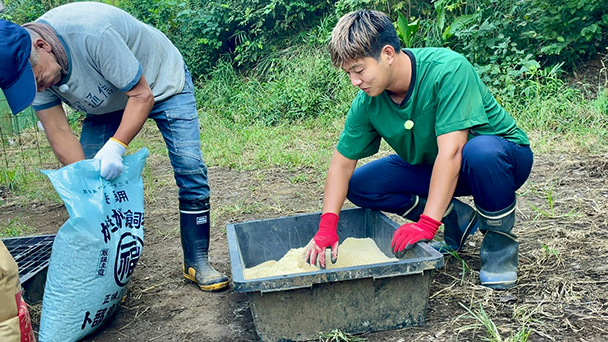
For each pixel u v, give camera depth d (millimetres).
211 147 6527
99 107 2434
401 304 2055
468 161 2223
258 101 8344
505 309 2170
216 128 7703
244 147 6496
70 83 2242
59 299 2045
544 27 6434
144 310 2482
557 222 3084
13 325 1570
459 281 2461
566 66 6566
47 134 2471
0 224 4148
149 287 2744
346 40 2041
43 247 2967
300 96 7836
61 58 2143
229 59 9859
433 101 2217
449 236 2746
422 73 2201
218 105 8836
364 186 2652
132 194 2299
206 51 9867
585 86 6125
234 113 8344
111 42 2180
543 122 5625
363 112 2381
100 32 2172
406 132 2334
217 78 9367
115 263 2152
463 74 2176
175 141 2562
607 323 1999
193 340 2174
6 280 1553
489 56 6609
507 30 6730
